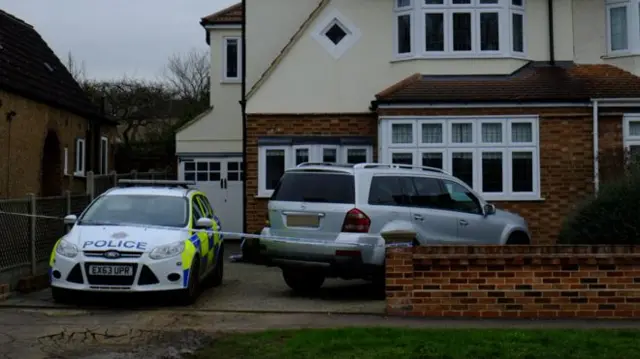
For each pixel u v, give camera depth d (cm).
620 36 1812
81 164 2473
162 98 4450
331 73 1767
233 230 2311
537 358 698
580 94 1602
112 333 826
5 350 743
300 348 737
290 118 1758
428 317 936
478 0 1748
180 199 1179
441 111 1616
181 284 1009
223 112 2358
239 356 715
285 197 1115
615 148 1569
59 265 998
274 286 1264
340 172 1086
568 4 1806
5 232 1104
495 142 1614
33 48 2323
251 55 1944
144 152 3325
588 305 934
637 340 769
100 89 4134
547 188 1606
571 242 1019
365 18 1780
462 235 1180
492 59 1736
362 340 765
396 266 949
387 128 1619
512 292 939
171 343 773
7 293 1070
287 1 1955
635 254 932
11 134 1825
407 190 1127
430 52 1741
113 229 1050
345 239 1040
